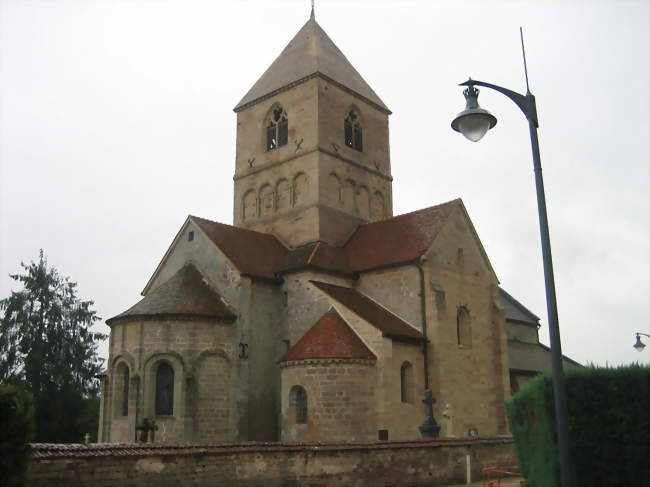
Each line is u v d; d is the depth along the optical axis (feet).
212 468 74.43
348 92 186.19
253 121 190.29
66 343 220.02
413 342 137.49
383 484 88.58
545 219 51.88
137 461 69.31
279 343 147.64
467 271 158.20
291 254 164.66
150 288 162.91
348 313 135.64
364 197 184.24
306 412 125.70
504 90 56.24
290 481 80.33
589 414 53.06
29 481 60.18
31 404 52.42
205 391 131.85
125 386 134.51
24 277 223.30
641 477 50.70
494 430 151.33
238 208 187.62
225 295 145.28
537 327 216.74
